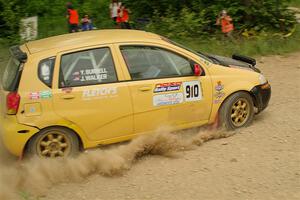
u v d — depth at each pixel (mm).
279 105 11320
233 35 19219
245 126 9969
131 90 8875
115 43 8938
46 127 8492
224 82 9641
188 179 8156
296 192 7578
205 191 7746
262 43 17688
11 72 8773
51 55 8586
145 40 9180
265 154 8859
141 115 9008
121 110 8844
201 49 17844
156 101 9086
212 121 9719
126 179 8305
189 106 9367
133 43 9055
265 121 10297
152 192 7820
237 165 8508
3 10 20219
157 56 9203
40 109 8438
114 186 8102
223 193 7660
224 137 9648
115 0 21391
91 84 8703
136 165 8773
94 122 8727
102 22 22406
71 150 8742
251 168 8383
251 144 9289
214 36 19234
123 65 8906
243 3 19703
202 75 9453
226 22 18859
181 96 9266
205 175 8242
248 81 9883
